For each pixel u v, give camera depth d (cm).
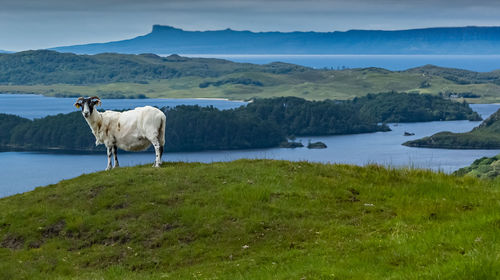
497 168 9519
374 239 1145
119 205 1569
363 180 1723
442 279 841
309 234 1309
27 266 1333
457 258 914
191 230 1405
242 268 1140
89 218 1506
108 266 1305
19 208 1630
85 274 1258
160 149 1880
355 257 1046
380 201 1520
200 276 1127
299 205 1494
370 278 911
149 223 1454
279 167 1814
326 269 985
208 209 1475
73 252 1395
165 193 1602
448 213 1326
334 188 1622
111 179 1723
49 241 1455
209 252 1298
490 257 873
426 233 1102
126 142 1911
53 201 1644
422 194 1578
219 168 1781
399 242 1073
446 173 1866
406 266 949
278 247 1265
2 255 1407
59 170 19500
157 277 1174
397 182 1711
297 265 1073
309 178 1691
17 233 1503
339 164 1922
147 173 1758
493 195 1509
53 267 1329
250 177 1697
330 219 1395
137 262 1299
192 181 1675
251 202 1499
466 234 1048
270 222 1398
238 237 1347
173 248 1338
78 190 1684
